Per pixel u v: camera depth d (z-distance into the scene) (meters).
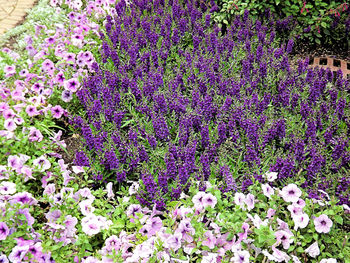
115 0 6.70
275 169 3.43
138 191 3.31
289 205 3.01
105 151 3.63
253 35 5.96
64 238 2.92
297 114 4.33
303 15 6.35
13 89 4.63
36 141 3.88
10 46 6.53
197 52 5.32
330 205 3.15
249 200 3.02
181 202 3.10
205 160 3.45
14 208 2.89
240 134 4.05
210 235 2.80
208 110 4.14
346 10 6.23
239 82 4.45
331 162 3.72
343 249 2.87
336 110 4.26
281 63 5.04
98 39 5.68
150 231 2.99
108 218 3.20
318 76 4.68
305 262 2.91
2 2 8.16
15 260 2.66
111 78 4.55
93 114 4.16
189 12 6.38
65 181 3.41
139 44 5.46
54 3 6.98
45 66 4.79
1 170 3.34
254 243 2.81
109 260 2.81
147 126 4.06
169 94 4.27
